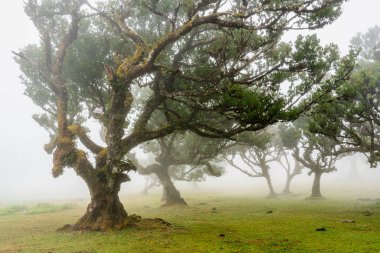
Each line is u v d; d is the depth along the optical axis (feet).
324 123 63.82
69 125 53.67
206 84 54.70
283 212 70.38
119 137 50.42
